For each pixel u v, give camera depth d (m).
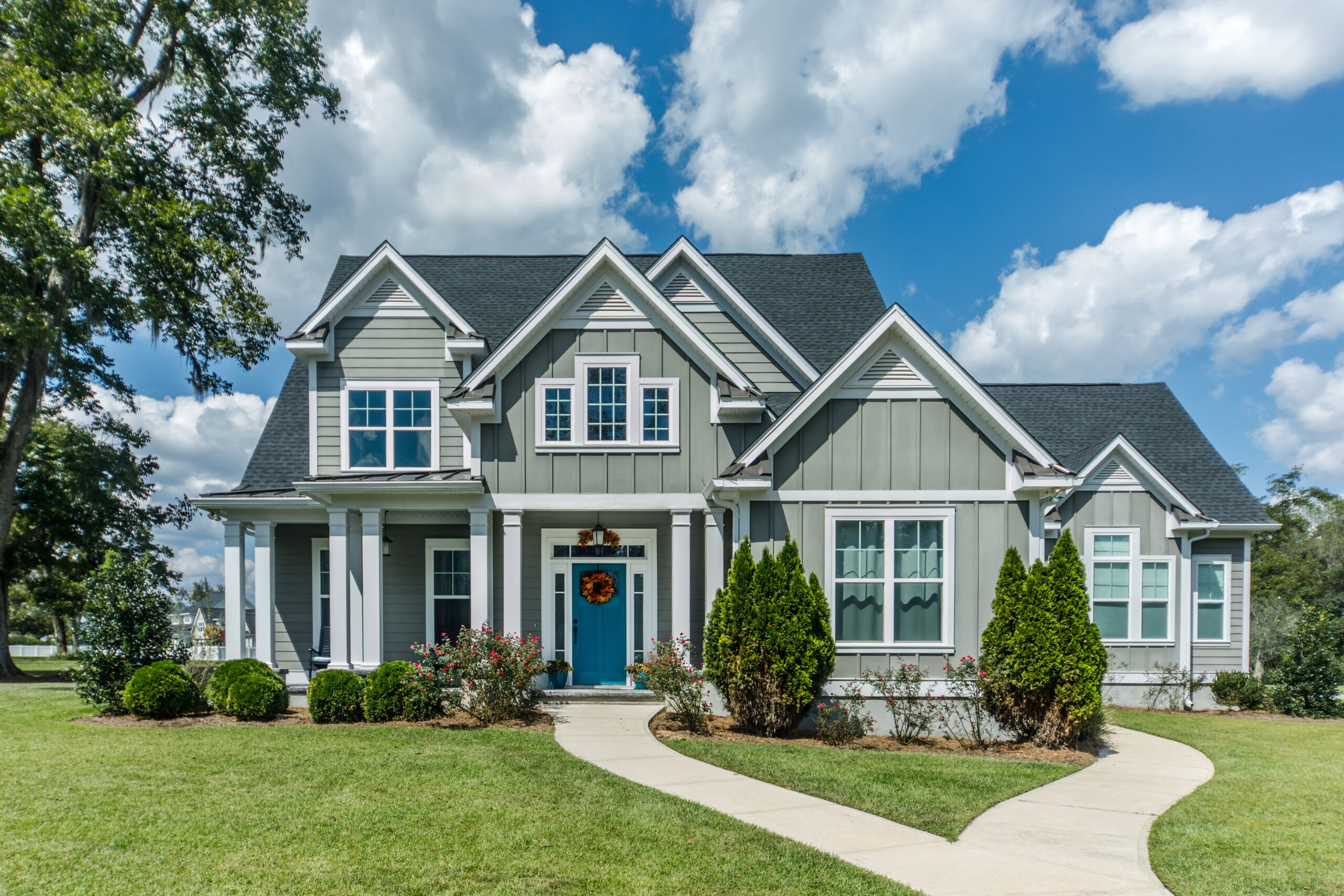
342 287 14.61
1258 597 39.28
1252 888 5.70
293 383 16.81
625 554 14.56
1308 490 48.16
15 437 17.81
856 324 16.97
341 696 11.09
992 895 5.38
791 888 5.38
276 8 18.44
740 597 11.05
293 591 15.29
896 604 11.83
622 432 13.30
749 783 8.23
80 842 5.94
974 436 12.02
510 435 13.20
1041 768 9.48
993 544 11.90
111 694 11.65
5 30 15.88
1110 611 16.09
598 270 13.46
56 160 16.81
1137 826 7.18
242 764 8.36
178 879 5.29
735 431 13.34
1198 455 18.12
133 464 26.81
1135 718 14.53
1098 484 16.16
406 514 13.80
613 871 5.59
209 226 18.56
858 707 11.23
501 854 5.86
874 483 11.93
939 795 7.97
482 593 12.95
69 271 16.50
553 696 13.06
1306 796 8.48
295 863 5.60
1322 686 15.18
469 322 16.05
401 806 6.96
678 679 11.25
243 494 14.17
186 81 17.92
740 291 17.77
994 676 10.77
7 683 21.08
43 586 29.94
